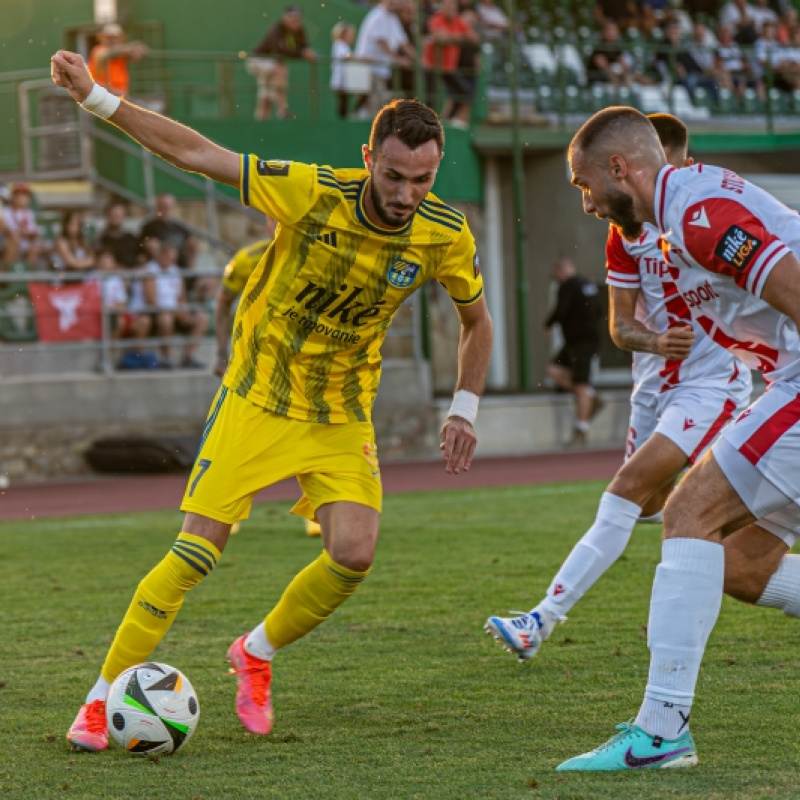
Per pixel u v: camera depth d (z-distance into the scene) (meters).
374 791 6.91
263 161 7.88
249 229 35.28
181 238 30.94
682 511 7.40
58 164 34.12
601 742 7.91
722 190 7.09
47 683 9.85
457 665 10.16
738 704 8.72
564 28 41.38
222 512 8.27
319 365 8.29
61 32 39.75
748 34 44.66
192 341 30.02
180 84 36.44
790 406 7.30
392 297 8.21
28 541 18.50
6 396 27.88
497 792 6.82
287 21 34.75
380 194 7.70
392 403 32.19
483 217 40.03
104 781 7.27
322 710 8.85
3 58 40.19
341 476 8.42
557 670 9.92
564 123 39.19
